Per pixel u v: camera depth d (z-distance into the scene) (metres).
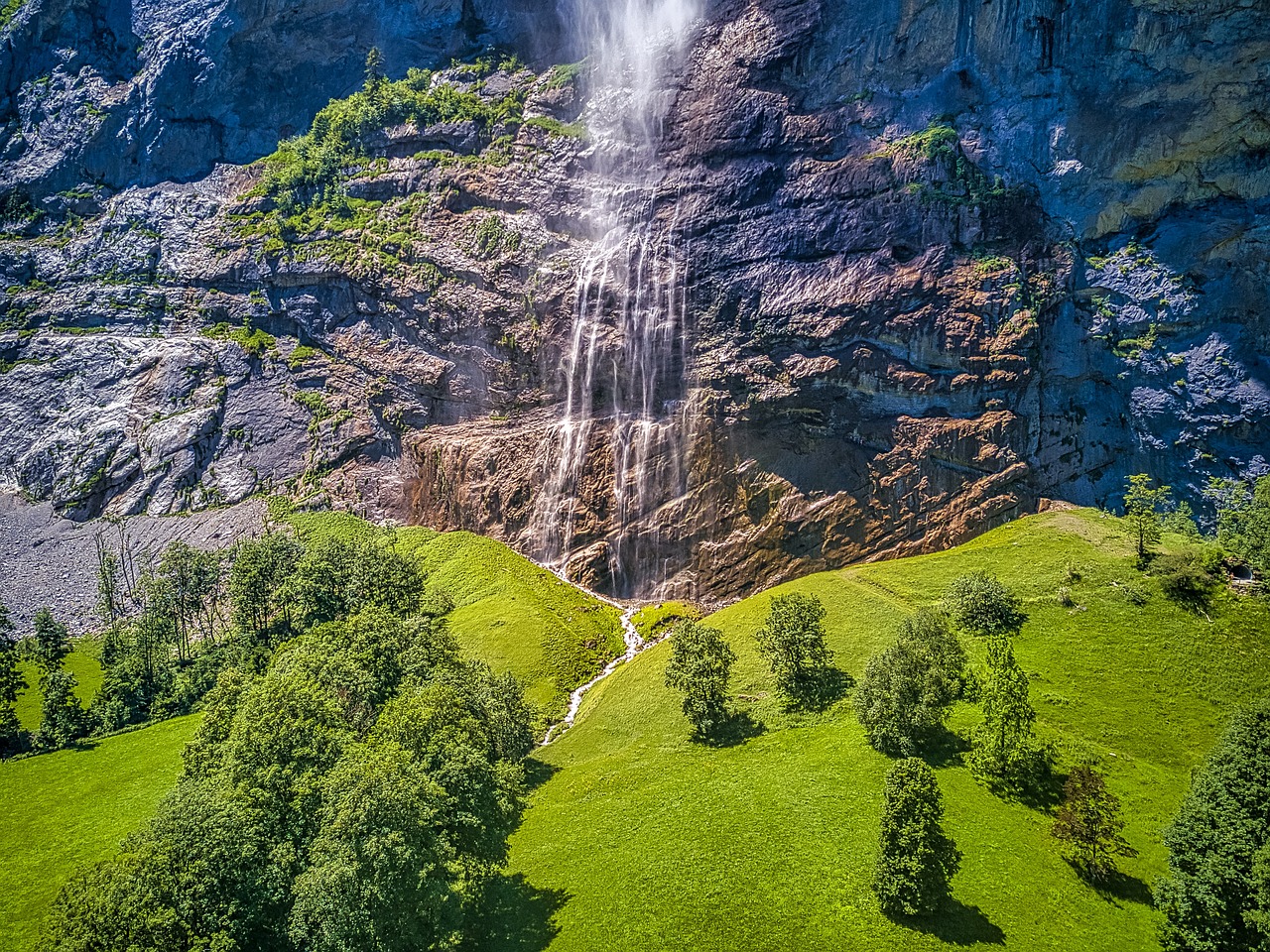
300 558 120.50
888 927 56.59
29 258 183.62
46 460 162.00
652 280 132.38
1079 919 56.81
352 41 185.38
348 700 75.25
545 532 134.75
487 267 143.75
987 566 99.25
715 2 145.38
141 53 196.75
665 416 130.12
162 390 162.50
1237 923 52.69
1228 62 106.19
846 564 116.06
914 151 121.06
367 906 53.53
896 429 116.75
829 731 79.12
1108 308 112.50
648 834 69.44
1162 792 67.75
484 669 89.19
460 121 161.62
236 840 57.88
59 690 107.44
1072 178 114.81
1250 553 88.69
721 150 134.75
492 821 62.00
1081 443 111.38
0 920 71.12
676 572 125.75
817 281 122.56
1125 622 85.50
